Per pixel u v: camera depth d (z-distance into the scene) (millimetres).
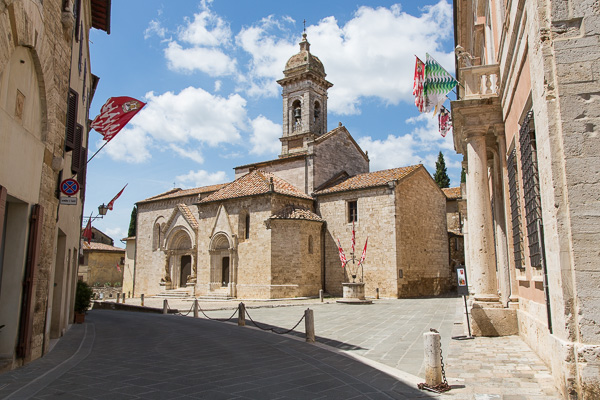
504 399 6922
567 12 7297
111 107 13805
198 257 40844
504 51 12133
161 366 9930
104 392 7590
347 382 8344
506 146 13531
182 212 45031
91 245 64000
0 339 9406
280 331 16531
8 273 9555
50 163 11055
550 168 7086
